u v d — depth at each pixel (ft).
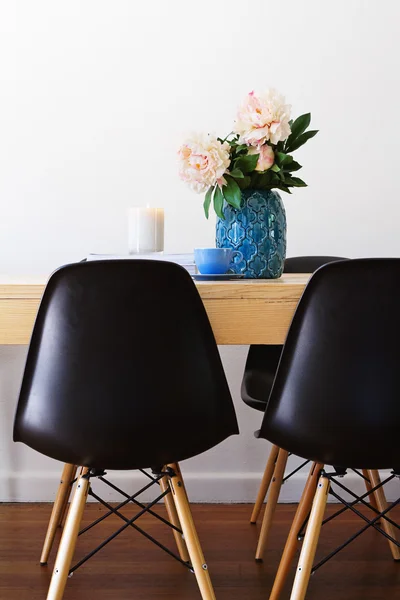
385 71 7.44
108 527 6.77
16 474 7.54
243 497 7.59
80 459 3.88
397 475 4.55
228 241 5.36
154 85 7.39
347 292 3.72
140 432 3.83
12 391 7.47
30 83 7.34
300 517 4.71
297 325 3.84
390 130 7.48
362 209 7.54
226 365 7.56
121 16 7.34
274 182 5.30
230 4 7.37
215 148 4.84
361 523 6.88
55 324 3.75
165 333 3.77
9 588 5.43
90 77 7.36
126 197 7.45
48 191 7.43
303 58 7.41
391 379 3.81
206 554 6.13
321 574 5.74
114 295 3.69
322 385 3.86
